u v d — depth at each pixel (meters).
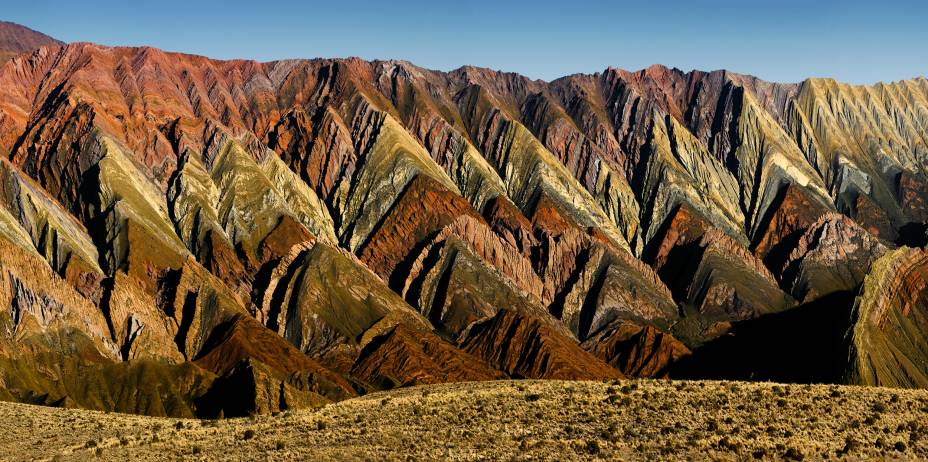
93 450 75.06
